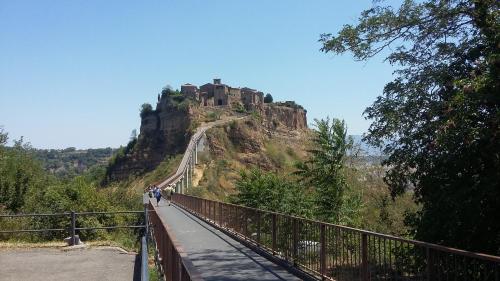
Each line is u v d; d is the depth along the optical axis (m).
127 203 40.38
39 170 29.92
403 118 13.20
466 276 6.50
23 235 20.00
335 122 27.91
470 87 9.70
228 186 134.88
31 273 13.22
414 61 13.90
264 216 15.26
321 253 10.66
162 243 10.82
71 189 25.66
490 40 11.04
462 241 11.18
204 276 11.44
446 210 11.18
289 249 12.77
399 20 13.95
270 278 11.18
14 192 24.52
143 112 198.62
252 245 16.22
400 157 13.12
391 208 23.55
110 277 12.73
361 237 9.08
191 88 199.50
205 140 158.62
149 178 143.12
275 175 33.84
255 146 172.75
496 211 10.82
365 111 14.13
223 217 22.41
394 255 8.17
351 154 27.91
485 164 10.71
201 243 17.70
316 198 28.27
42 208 23.31
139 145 186.62
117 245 18.86
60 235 21.25
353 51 14.81
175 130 180.00
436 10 13.22
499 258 5.88
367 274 8.87
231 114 195.62
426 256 7.43
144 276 5.12
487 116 10.05
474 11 12.03
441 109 11.67
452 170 11.20
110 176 183.12
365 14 14.36
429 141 11.96
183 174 102.88
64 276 12.87
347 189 27.61
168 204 49.41
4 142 29.14
